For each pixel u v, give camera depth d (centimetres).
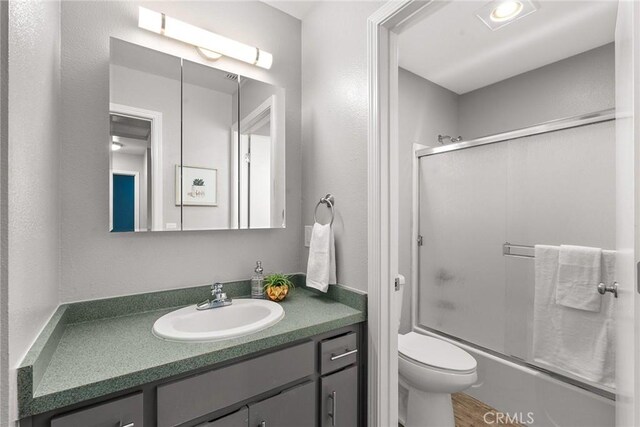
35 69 74
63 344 93
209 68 143
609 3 162
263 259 160
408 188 245
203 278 141
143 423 79
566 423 165
